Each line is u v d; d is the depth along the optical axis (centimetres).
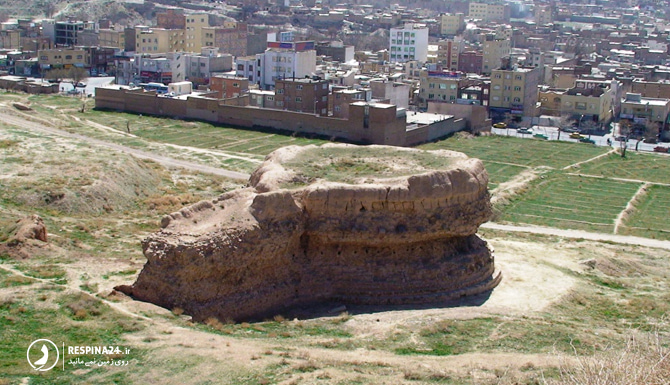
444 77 19700
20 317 4784
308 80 16725
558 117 18150
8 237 6369
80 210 8250
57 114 15325
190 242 5225
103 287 5450
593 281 7006
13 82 18700
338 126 14212
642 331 5534
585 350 4959
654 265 8069
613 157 14400
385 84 18162
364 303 5753
